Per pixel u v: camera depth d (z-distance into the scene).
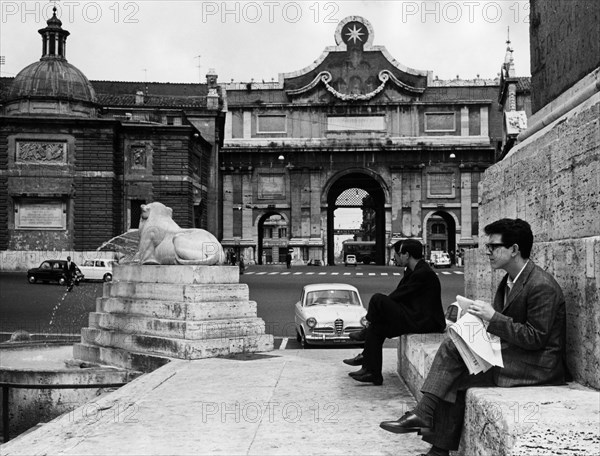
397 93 68.94
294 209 68.75
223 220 68.75
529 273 4.42
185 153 52.72
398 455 4.80
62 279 37.69
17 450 5.04
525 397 3.88
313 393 6.96
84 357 10.92
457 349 4.35
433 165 68.38
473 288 7.88
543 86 6.90
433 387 4.37
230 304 10.18
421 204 68.19
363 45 69.25
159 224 11.12
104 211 50.06
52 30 53.56
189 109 63.69
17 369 9.64
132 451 4.95
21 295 30.55
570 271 4.63
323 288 17.23
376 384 7.36
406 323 7.08
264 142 69.06
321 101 69.00
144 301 10.45
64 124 49.91
